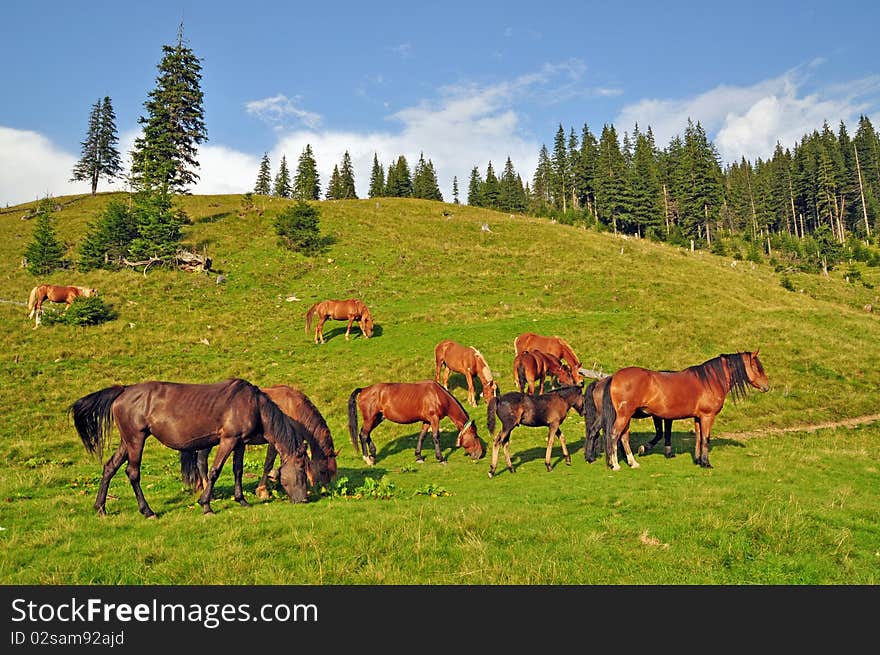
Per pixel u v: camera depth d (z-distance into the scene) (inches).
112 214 1692.9
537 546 301.3
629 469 508.4
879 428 725.3
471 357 806.5
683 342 1048.8
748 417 759.7
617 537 316.8
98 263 1608.0
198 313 1312.7
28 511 381.4
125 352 1063.6
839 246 3287.4
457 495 434.0
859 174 4286.4
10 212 2416.3
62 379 911.0
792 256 3206.2
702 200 3560.5
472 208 3159.5
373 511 367.2
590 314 1254.9
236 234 1973.4
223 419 378.3
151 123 2028.8
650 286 1563.7
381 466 569.0
